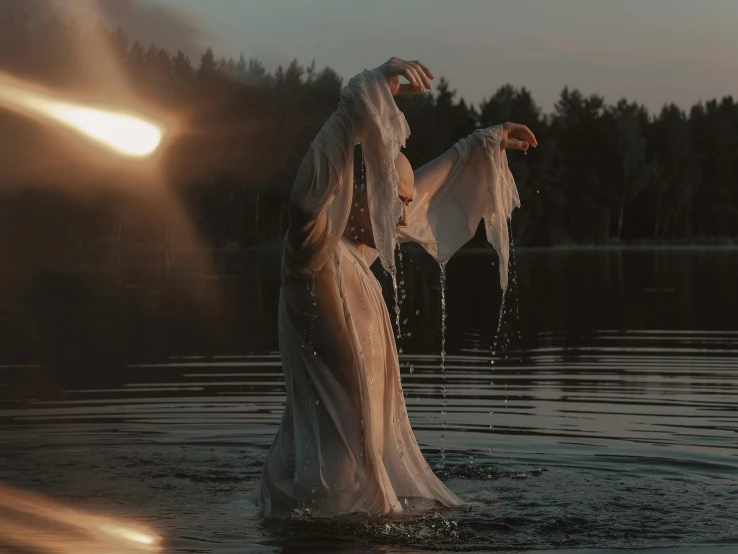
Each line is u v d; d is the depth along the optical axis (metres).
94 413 11.02
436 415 10.73
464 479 8.19
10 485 8.08
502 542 6.46
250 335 18.75
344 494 7.08
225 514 7.18
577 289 32.59
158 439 9.76
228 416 10.80
